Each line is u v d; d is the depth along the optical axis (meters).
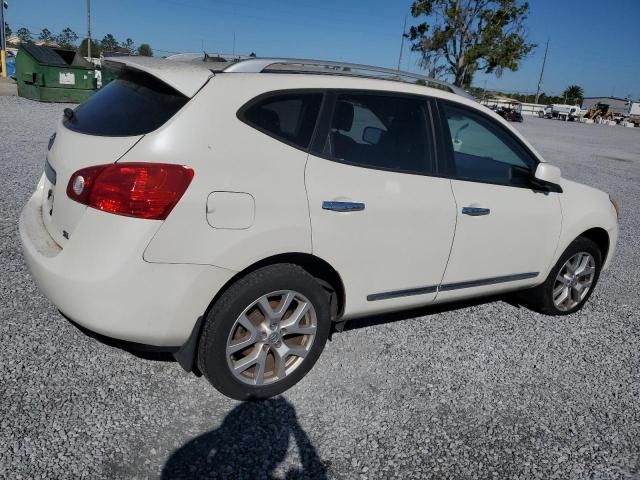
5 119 12.39
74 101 16.92
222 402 2.96
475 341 3.98
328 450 2.70
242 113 2.77
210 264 2.63
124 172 2.51
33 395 2.82
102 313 2.55
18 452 2.43
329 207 2.95
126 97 2.93
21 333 3.37
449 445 2.83
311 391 3.15
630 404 3.39
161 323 2.62
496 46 44.59
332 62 3.34
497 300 4.83
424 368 3.53
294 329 3.02
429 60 48.12
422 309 4.43
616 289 5.55
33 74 16.31
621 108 116.06
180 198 2.54
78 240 2.58
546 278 4.39
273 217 2.77
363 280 3.22
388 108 3.34
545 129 36.28
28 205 3.36
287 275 2.90
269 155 2.81
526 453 2.84
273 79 2.93
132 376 3.09
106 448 2.52
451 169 3.60
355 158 3.14
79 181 2.62
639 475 2.77
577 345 4.12
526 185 4.06
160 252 2.53
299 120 2.96
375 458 2.68
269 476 2.49
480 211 3.66
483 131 3.85
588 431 3.08
